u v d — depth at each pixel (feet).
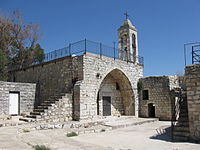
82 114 48.42
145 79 66.74
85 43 51.13
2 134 27.86
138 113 65.82
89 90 50.70
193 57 34.68
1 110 51.98
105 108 61.93
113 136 37.17
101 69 54.65
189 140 31.71
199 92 31.45
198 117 31.17
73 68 52.54
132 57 66.44
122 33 67.62
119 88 67.87
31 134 30.89
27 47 99.25
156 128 46.65
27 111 58.03
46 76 60.44
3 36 90.84
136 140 33.24
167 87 60.80
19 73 72.54
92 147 22.25
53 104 45.78
